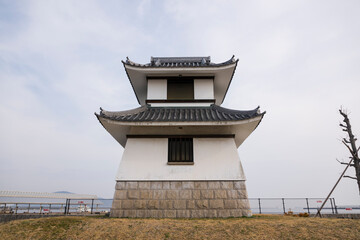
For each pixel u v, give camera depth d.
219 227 10.48
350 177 15.11
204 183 13.99
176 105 17.11
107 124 14.36
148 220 11.74
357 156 15.00
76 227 10.66
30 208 24.08
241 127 14.66
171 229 10.31
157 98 17.34
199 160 14.55
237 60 17.08
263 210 24.27
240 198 13.73
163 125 14.12
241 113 14.90
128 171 14.23
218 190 13.86
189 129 14.94
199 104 17.12
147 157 14.66
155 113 16.06
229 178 14.09
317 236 9.48
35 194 28.81
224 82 19.02
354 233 9.68
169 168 14.34
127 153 14.76
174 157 14.77
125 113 15.21
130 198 13.69
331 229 10.15
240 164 14.47
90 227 10.62
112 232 10.09
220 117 14.79
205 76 17.84
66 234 10.02
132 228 10.45
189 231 10.09
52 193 30.53
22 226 10.79
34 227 10.69
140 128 14.92
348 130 15.61
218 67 17.08
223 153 14.76
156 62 20.38
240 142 18.08
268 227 10.44
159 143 15.06
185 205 13.50
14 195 27.16
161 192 13.80
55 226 10.75
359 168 14.89
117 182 14.02
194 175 14.14
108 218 12.51
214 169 14.30
